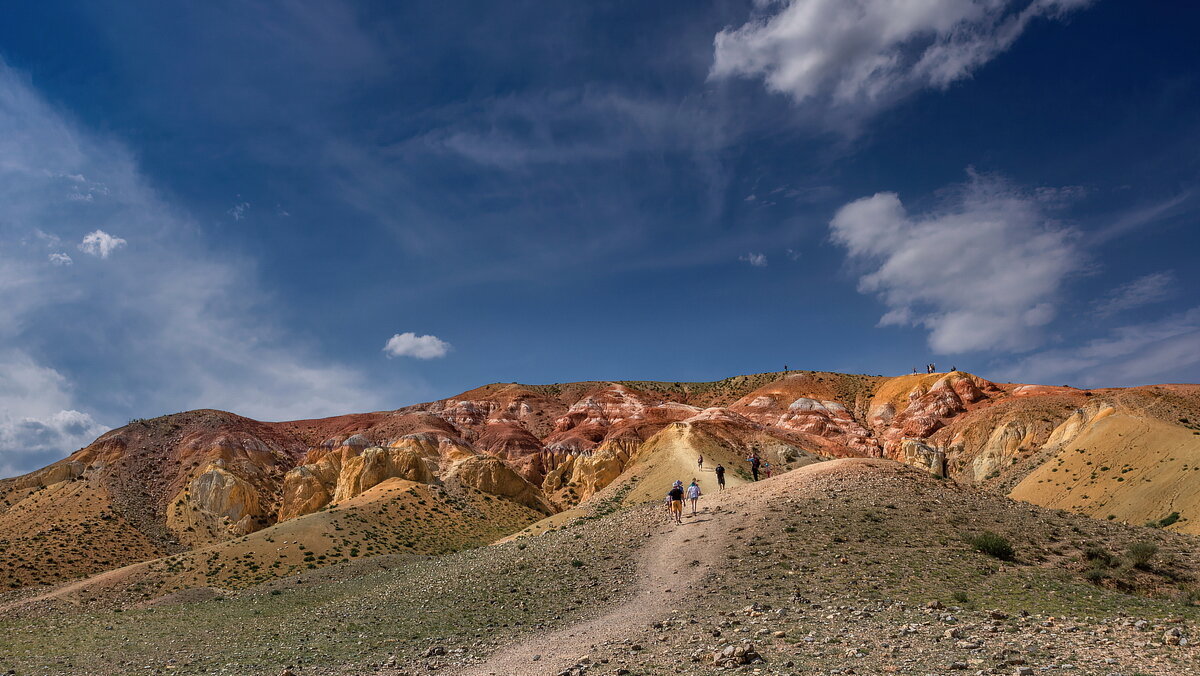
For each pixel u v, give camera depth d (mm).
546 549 44531
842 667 18547
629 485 96125
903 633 21797
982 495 43906
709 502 46906
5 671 35812
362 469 143125
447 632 32250
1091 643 19500
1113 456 109688
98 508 139250
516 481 145875
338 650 31625
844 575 30969
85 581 89312
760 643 22141
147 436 173875
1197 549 33594
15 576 106500
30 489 149000
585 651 24938
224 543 99438
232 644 38531
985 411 168875
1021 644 19703
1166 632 20109
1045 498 110250
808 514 39656
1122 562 32031
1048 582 29422
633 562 38125
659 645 23859
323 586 63344
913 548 33938
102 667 35719
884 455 173750
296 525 103875
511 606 35219
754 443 131875
